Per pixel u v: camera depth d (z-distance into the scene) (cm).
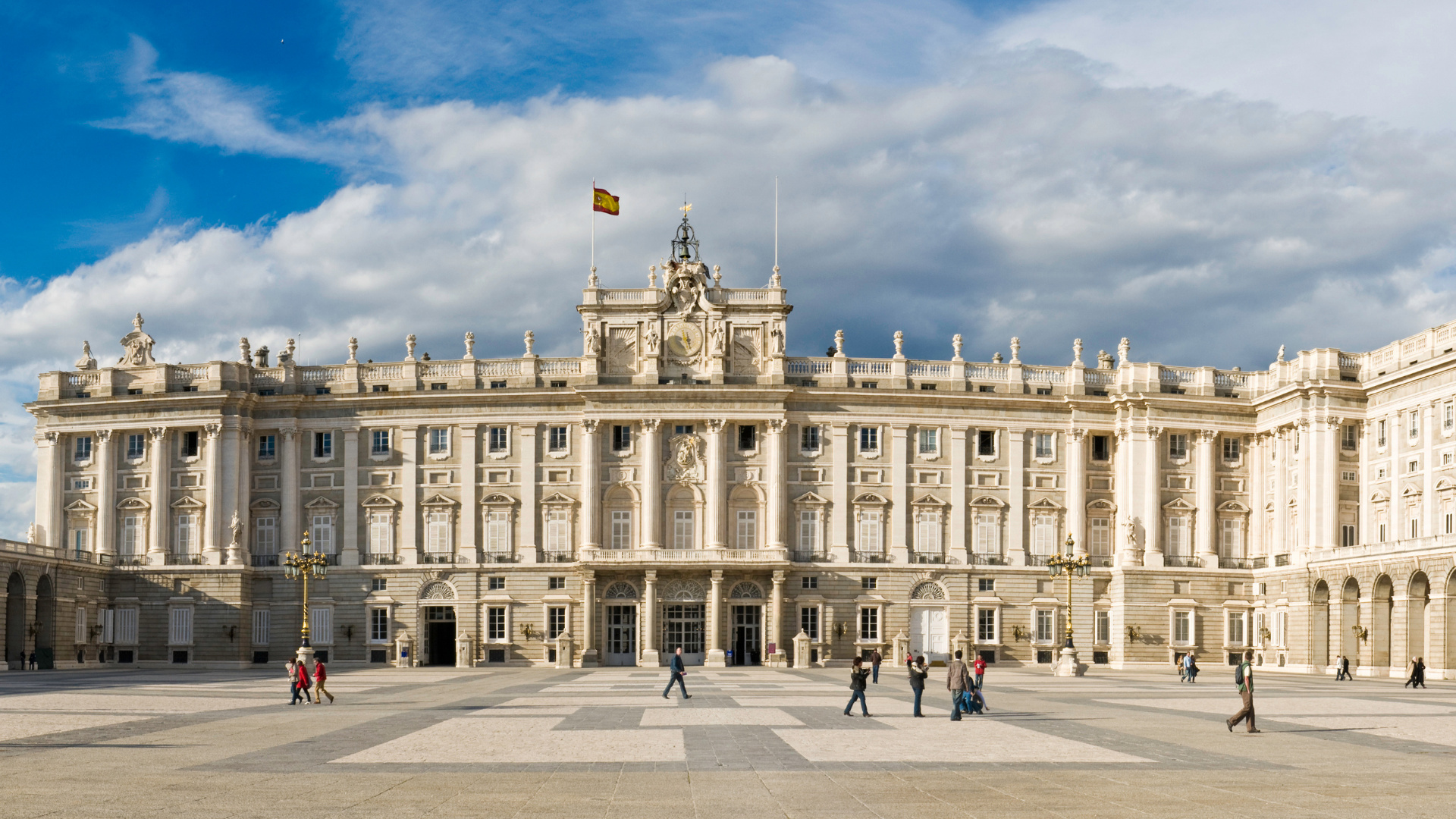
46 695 6694
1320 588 10681
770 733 4438
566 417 11406
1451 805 2883
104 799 2914
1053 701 6350
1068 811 2786
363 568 11356
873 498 11362
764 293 11481
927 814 2744
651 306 11438
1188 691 7469
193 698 6406
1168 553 11531
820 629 11162
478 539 11356
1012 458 11544
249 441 11569
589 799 2933
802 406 11412
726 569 10962
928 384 11575
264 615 11444
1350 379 11056
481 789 3078
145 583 11412
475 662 11212
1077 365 11675
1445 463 9888
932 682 8256
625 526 11288
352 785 3138
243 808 2781
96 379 11775
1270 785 3181
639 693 6856
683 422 11294
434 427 11525
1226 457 11738
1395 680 9181
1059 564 9881
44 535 11638
